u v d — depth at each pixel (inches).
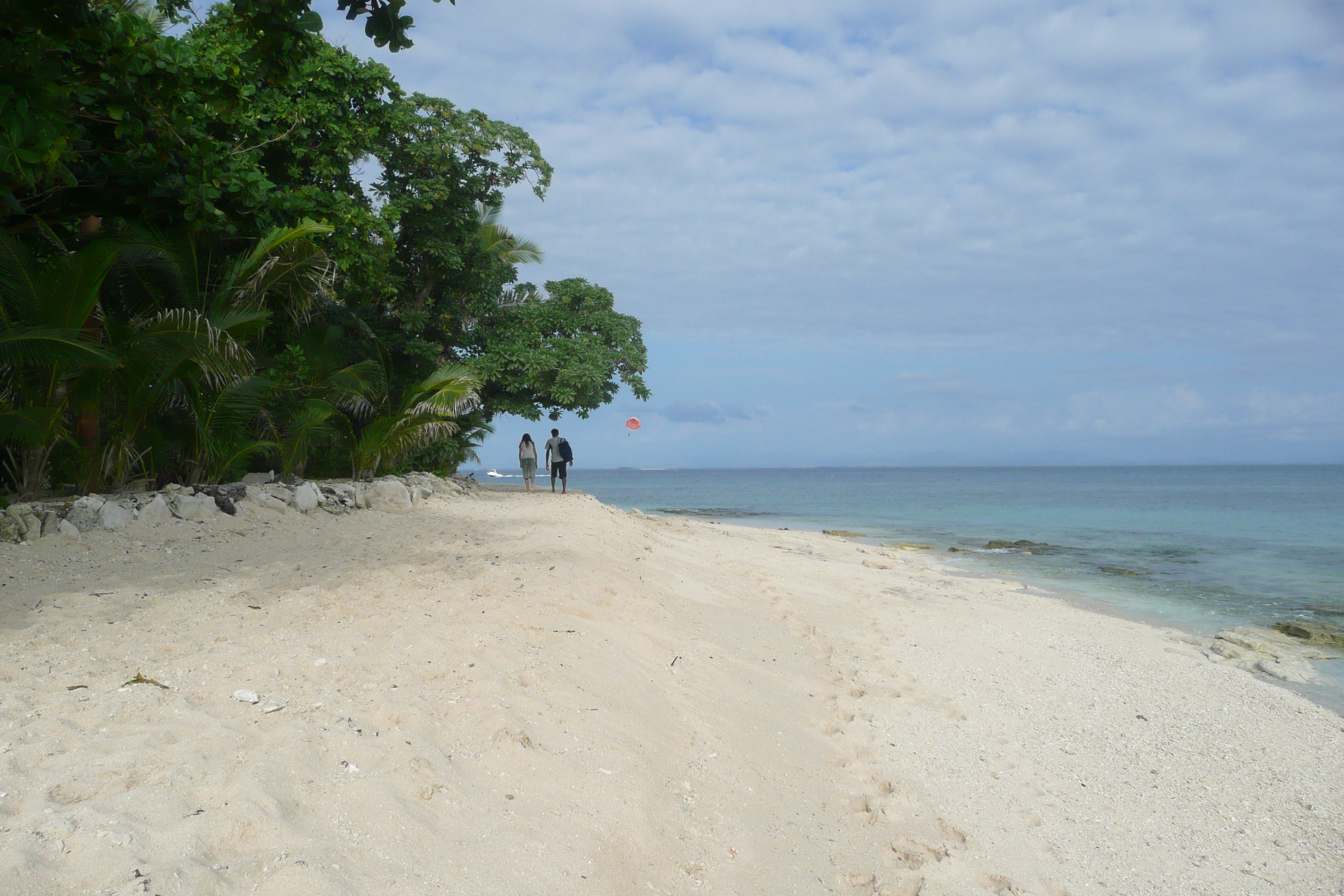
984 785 213.8
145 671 171.3
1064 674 329.1
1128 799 214.1
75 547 267.1
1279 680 335.9
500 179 750.5
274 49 274.5
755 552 589.3
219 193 347.3
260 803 120.6
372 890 110.0
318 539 334.6
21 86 250.8
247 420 408.8
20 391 324.2
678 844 148.9
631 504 1804.9
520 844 130.4
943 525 1153.4
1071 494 2319.1
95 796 117.8
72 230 397.4
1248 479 4544.8
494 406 796.6
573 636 232.5
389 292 619.2
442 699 173.8
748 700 234.8
